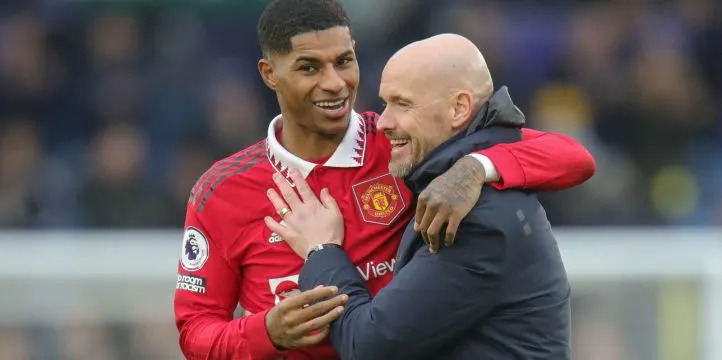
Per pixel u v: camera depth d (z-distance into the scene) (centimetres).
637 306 1478
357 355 888
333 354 950
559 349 912
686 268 1479
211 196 966
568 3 2281
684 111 2180
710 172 2139
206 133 2073
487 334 897
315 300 890
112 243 1520
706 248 1492
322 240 927
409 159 906
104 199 2002
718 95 2277
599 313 1479
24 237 1574
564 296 920
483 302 882
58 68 2198
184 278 980
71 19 2230
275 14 927
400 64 898
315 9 919
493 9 2259
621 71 2205
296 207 940
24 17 2238
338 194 952
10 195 2036
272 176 959
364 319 888
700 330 1471
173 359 1454
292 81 923
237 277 977
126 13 2222
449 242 859
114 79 2167
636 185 2064
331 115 927
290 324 895
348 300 904
